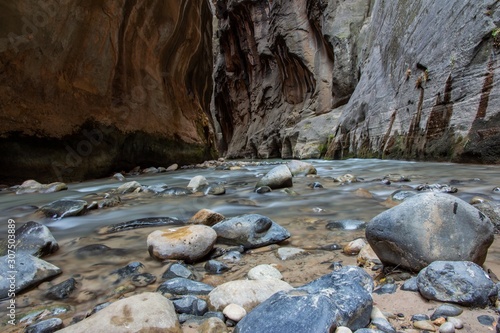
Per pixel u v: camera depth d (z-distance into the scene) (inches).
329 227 95.0
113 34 274.2
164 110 360.2
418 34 328.5
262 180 171.5
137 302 45.5
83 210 124.2
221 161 507.5
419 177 190.9
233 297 50.1
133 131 301.0
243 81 1223.5
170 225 103.8
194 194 163.8
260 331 38.5
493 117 215.6
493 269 59.2
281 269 66.7
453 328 40.9
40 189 187.9
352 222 95.3
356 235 86.6
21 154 201.2
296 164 242.1
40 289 60.6
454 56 255.3
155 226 103.5
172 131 368.5
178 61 402.0
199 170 331.0
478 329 40.9
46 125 216.1
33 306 54.7
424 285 50.0
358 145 440.8
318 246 79.8
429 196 61.8
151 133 327.6
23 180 203.2
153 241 75.7
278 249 77.5
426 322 42.9
